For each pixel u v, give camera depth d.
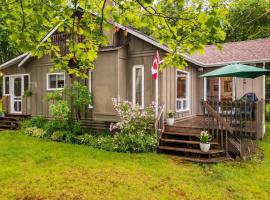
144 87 10.74
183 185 6.00
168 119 9.95
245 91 12.73
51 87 13.59
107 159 8.07
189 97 12.84
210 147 8.44
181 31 4.15
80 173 6.76
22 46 3.90
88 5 3.94
